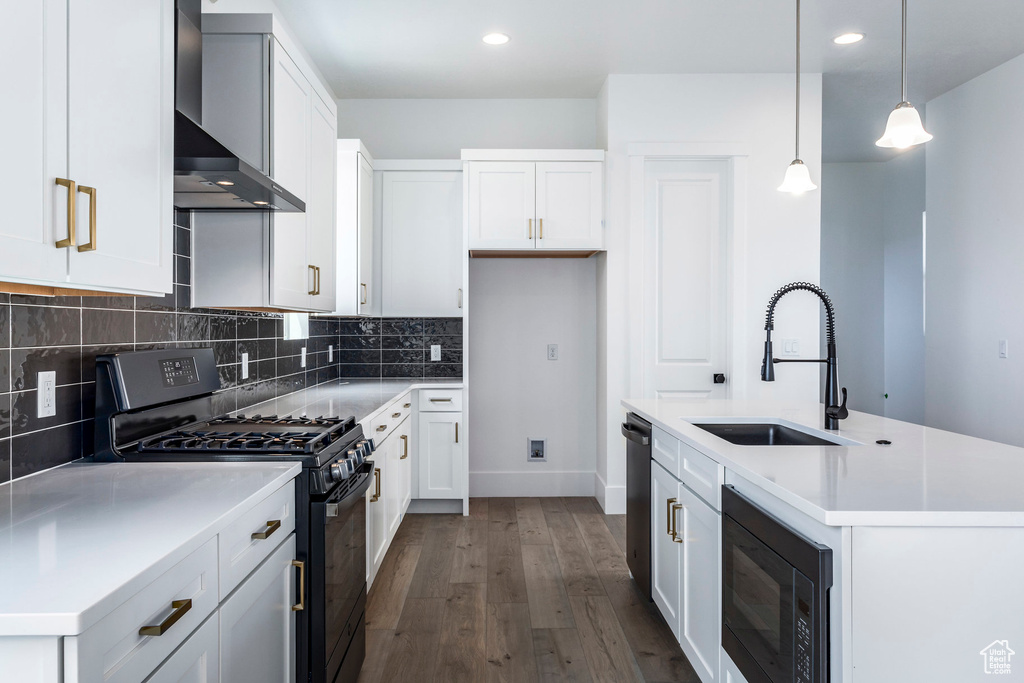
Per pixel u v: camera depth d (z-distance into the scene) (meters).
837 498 1.25
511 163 3.87
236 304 2.14
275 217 2.14
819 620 1.21
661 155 3.88
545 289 4.38
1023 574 1.19
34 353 1.49
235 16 2.04
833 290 5.90
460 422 3.89
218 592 1.17
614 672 2.16
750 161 3.91
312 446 1.71
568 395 4.40
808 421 2.28
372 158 4.04
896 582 1.18
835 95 4.26
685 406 2.71
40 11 1.04
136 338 1.88
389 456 3.00
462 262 3.96
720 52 3.58
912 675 1.19
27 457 1.47
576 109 4.31
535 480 4.40
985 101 3.88
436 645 2.34
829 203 5.92
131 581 0.87
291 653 1.59
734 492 1.66
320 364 3.87
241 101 2.05
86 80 1.16
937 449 1.76
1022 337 3.66
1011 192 3.72
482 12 3.10
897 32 3.32
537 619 2.55
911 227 5.71
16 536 1.05
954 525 1.18
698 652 1.95
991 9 3.07
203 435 1.88
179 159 1.56
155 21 1.41
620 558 3.22
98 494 1.32
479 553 3.29
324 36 3.36
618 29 3.29
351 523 1.92
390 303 3.98
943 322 4.30
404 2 2.99
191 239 2.15
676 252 3.97
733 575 1.65
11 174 0.98
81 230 1.15
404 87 4.09
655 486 2.49
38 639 0.77
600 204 3.88
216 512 1.19
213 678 1.15
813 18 3.17
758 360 3.91
